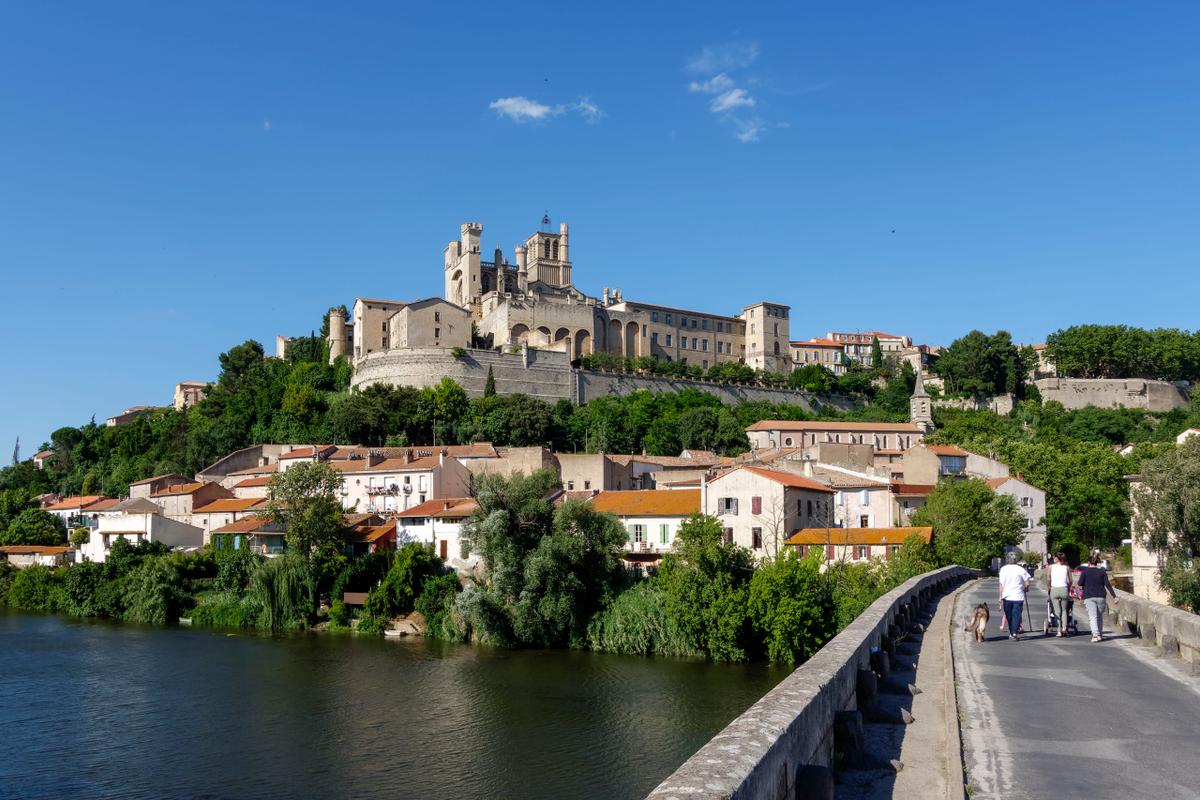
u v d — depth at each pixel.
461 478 120.56
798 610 73.06
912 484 113.00
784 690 11.95
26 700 68.25
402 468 120.31
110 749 56.97
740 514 88.50
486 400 168.75
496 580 85.00
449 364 178.25
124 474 185.88
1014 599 29.62
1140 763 14.29
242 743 57.97
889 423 181.25
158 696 69.38
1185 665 23.64
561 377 187.75
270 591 100.62
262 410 188.88
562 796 48.72
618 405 180.62
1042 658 24.88
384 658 82.00
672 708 63.59
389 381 179.62
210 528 128.50
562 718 62.00
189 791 49.97
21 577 122.81
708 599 77.69
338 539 105.12
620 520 93.69
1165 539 67.50
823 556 79.69
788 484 86.81
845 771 13.30
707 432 167.12
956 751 13.88
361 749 56.59
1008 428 197.25
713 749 8.89
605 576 86.12
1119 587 76.12
